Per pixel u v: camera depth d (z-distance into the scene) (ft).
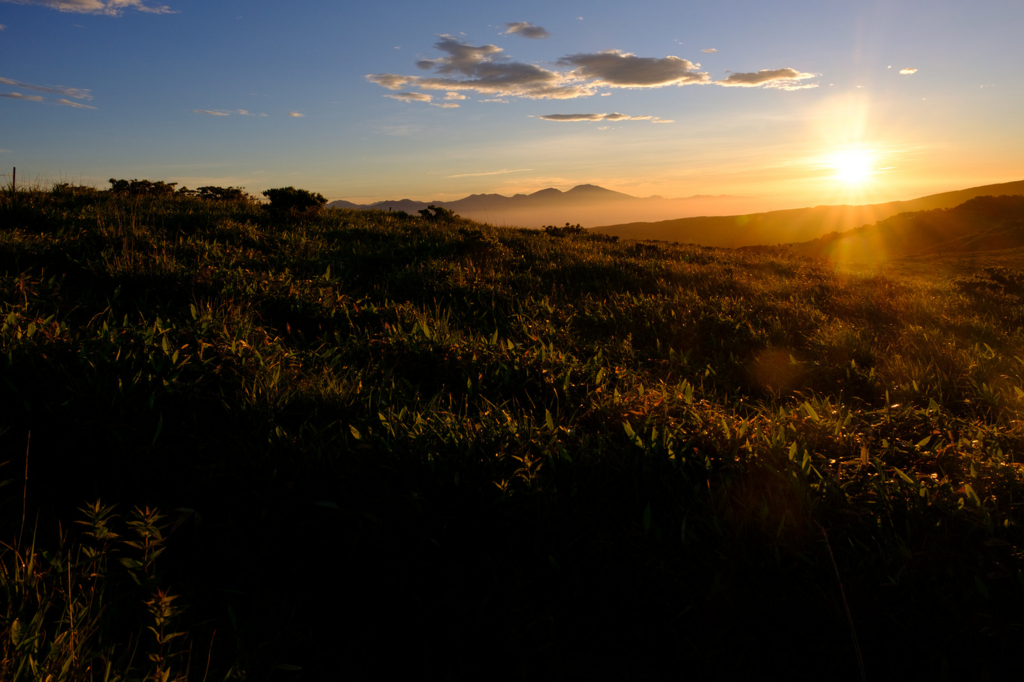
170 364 11.32
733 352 20.25
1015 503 8.49
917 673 6.64
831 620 6.98
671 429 10.80
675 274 34.37
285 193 40.60
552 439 9.96
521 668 6.82
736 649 6.96
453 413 11.85
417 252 32.24
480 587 7.76
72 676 5.47
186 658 6.39
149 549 7.47
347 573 7.91
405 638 7.18
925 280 63.72
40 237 21.86
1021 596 6.93
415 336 16.22
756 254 67.82
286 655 6.75
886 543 7.71
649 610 7.49
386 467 8.93
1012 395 15.60
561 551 8.00
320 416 11.01
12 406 9.74
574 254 38.70
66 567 6.94
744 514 8.30
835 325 23.30
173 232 28.63
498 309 22.48
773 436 10.61
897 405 14.02
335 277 23.11
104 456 9.05
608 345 18.93
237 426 10.17
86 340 11.61
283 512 8.25
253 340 13.87
